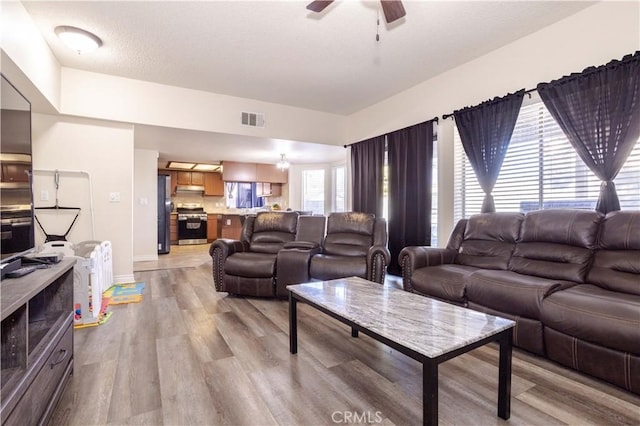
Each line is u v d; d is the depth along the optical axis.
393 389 1.69
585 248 2.22
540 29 2.82
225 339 2.34
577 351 1.76
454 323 1.52
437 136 3.84
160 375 1.82
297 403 1.56
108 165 3.83
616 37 2.37
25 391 1.12
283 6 2.49
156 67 3.55
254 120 4.64
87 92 3.63
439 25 2.75
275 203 7.90
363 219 3.81
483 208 3.17
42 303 1.73
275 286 3.36
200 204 8.75
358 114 5.19
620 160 2.26
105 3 2.43
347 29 2.81
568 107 2.53
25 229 1.77
